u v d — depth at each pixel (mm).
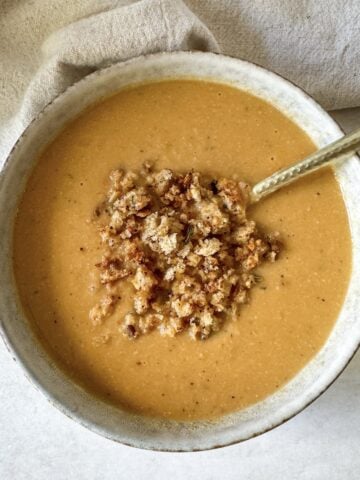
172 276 178
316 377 180
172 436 177
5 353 206
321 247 183
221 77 185
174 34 187
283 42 202
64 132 186
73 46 188
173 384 180
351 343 178
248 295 182
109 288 180
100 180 185
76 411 178
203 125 185
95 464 206
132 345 181
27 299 184
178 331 178
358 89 206
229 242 182
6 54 201
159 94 186
